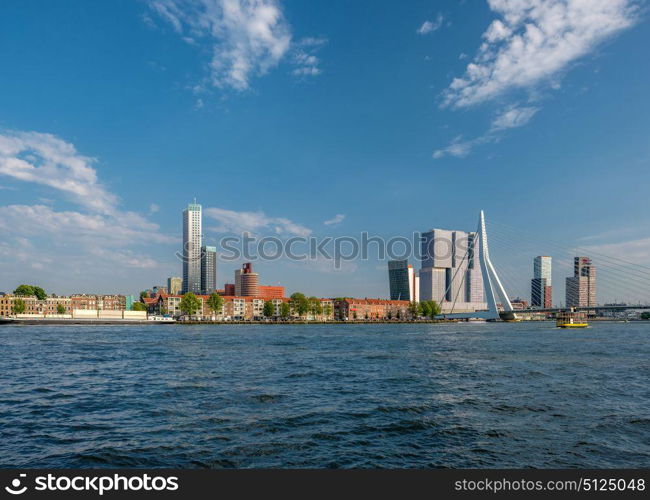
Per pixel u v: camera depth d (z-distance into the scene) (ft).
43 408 113.09
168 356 235.20
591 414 105.19
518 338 419.95
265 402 119.03
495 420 100.22
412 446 82.69
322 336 449.89
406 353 256.73
